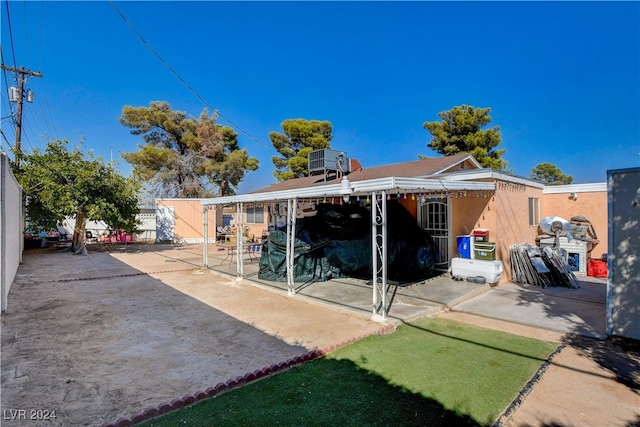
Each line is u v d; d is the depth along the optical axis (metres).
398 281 8.17
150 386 3.33
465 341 4.68
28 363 3.88
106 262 12.38
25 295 7.32
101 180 14.58
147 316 5.80
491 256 7.92
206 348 4.36
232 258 13.07
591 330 5.07
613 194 4.82
